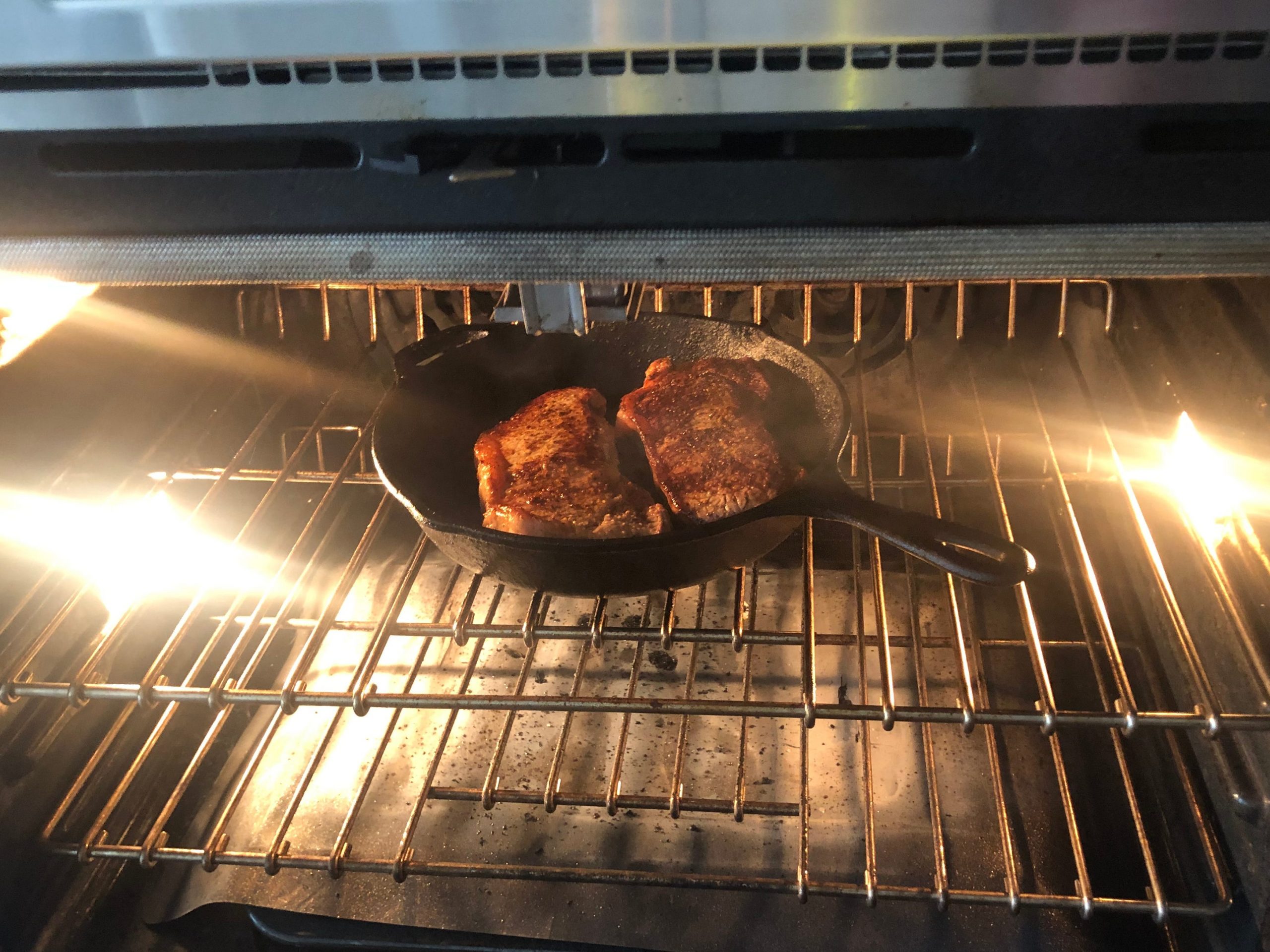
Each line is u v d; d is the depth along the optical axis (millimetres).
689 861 556
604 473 544
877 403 814
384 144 345
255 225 370
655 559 471
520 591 719
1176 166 332
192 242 376
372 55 323
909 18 304
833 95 323
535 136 344
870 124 330
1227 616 505
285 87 335
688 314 663
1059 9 300
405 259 373
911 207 347
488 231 365
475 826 579
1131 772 596
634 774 597
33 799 532
